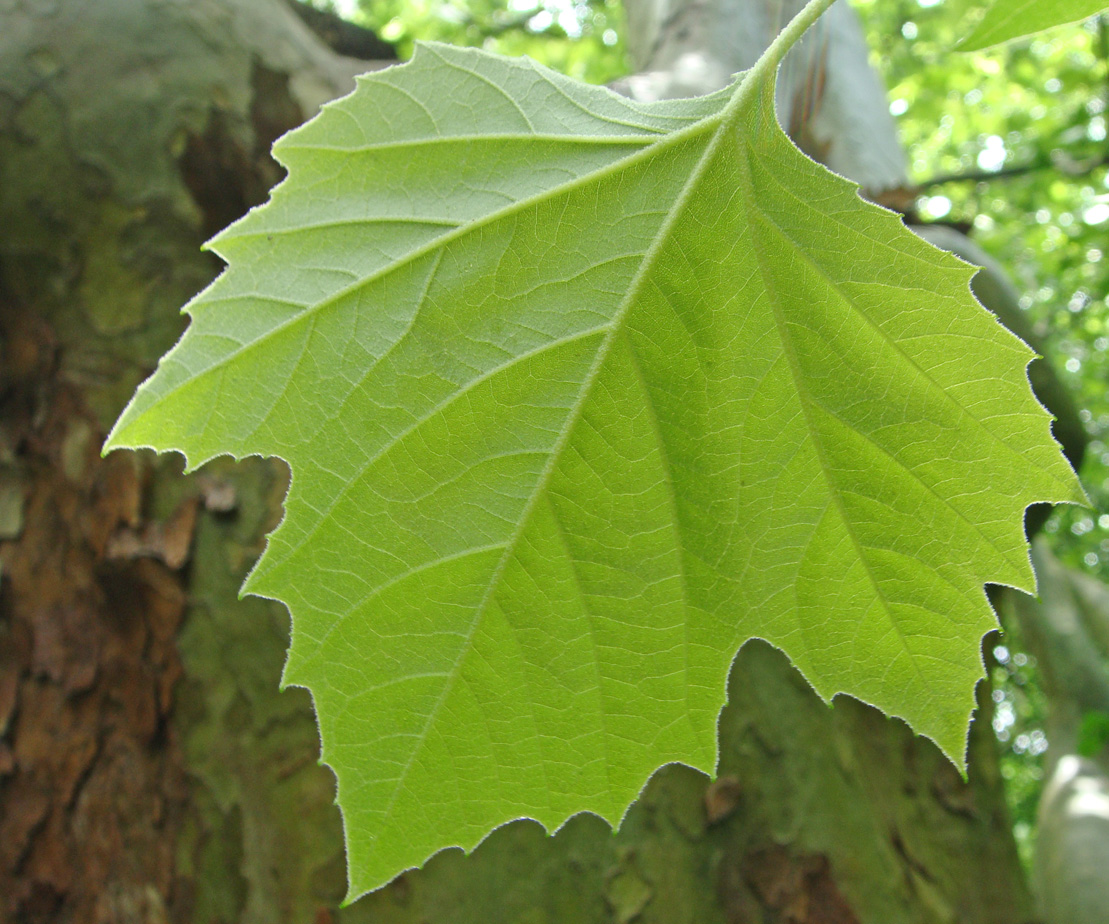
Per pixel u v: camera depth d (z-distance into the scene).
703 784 0.35
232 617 0.36
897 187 0.51
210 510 0.37
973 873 0.38
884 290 0.19
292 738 0.34
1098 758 0.72
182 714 0.35
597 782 0.20
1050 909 0.56
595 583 0.20
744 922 0.32
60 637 0.36
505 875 0.32
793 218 0.19
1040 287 1.73
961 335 0.19
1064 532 1.86
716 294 0.19
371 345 0.19
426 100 0.19
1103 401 1.78
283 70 0.42
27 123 0.38
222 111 0.40
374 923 0.31
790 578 0.20
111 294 0.39
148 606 0.36
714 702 0.20
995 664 0.50
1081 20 0.18
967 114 1.43
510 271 0.19
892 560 0.20
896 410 0.19
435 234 0.19
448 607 0.19
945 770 0.41
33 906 0.34
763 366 0.19
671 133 0.19
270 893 0.32
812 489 0.20
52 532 0.37
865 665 0.20
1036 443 0.19
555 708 0.20
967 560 0.20
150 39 0.40
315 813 0.33
